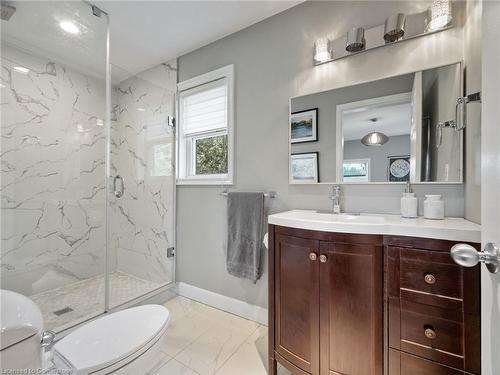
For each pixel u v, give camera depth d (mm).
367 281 1005
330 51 1561
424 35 1308
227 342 1614
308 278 1128
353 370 1026
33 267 2031
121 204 2312
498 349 532
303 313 1147
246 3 1676
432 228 903
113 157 2230
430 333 896
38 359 630
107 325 1110
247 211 1797
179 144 2330
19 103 1999
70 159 2264
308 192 1652
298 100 1676
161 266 2361
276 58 1787
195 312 2006
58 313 1812
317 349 1103
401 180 1350
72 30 1904
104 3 1668
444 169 1238
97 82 2213
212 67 2119
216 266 2098
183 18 1828
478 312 834
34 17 1768
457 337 861
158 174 2381
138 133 2357
